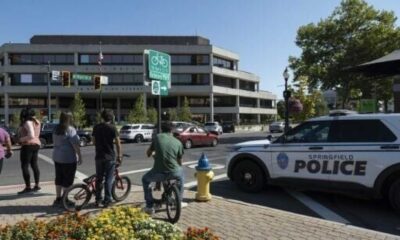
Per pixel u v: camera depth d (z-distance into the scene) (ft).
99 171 29.04
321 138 33.47
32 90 271.08
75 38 305.32
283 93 100.22
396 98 63.46
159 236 15.80
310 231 23.58
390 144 30.42
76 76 135.54
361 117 32.07
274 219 26.13
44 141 105.09
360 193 31.53
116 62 278.87
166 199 26.22
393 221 28.43
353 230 23.85
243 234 23.04
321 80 139.44
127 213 17.88
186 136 91.97
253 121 337.72
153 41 312.09
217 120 313.12
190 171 52.08
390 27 136.87
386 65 51.39
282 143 35.37
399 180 29.81
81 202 28.84
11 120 260.83
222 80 309.63
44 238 15.85
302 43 143.84
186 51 287.28
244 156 37.29
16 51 270.46
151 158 67.31
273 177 35.83
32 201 31.24
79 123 226.58
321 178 33.09
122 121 282.77
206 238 15.96
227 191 38.27
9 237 15.97
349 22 137.90
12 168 55.88
